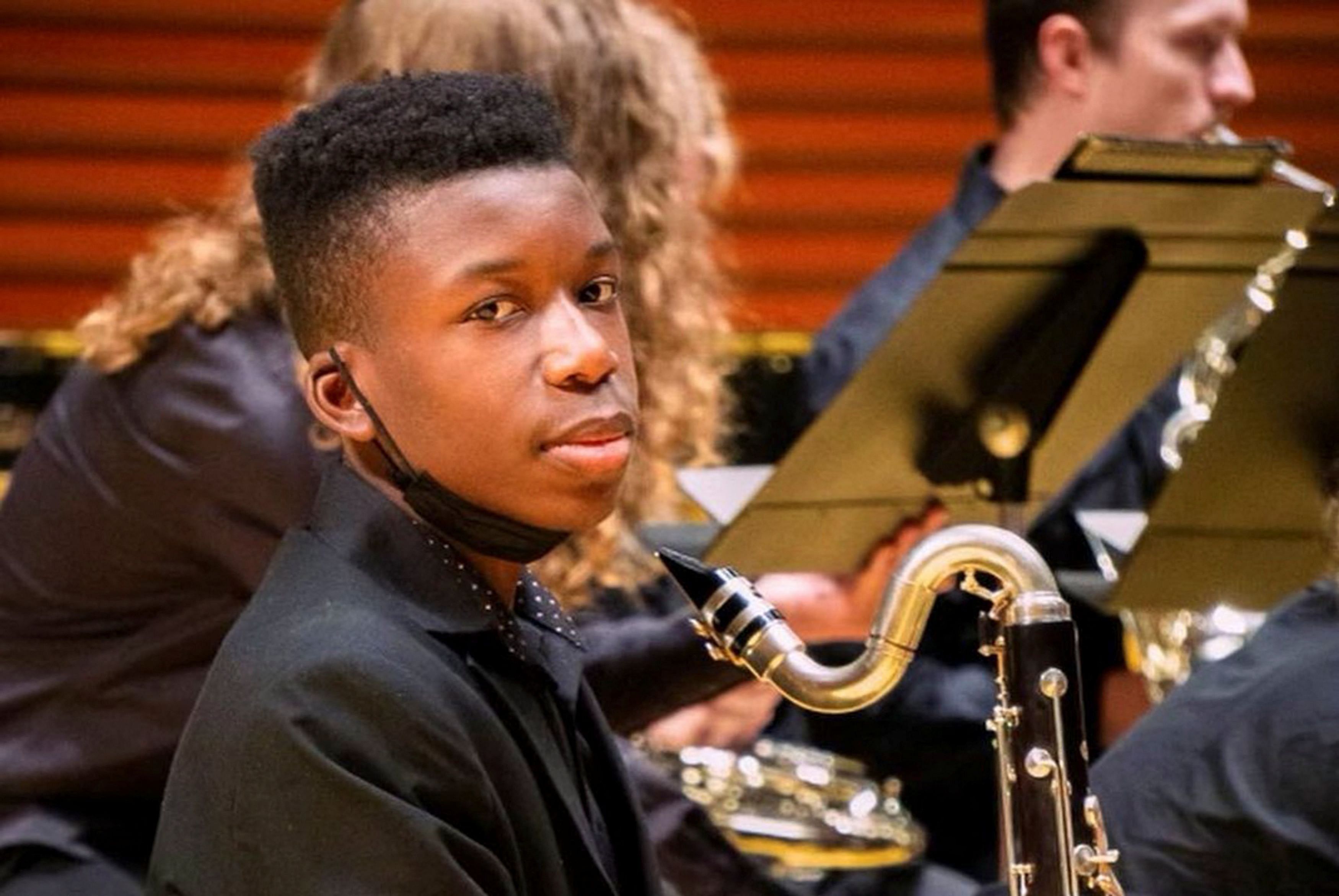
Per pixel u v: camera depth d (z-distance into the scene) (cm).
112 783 747
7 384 1219
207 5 1661
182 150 1662
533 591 568
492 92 526
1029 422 791
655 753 888
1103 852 560
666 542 850
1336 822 621
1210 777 637
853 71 1736
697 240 821
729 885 818
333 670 491
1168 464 980
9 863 738
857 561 800
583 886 529
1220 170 756
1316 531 777
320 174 521
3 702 754
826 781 896
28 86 1650
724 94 1719
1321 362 739
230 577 731
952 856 1012
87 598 747
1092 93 1072
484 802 500
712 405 830
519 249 504
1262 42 1766
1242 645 706
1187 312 793
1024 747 563
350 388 523
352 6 775
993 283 757
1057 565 1041
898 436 774
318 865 481
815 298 1738
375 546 524
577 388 504
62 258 1655
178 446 723
